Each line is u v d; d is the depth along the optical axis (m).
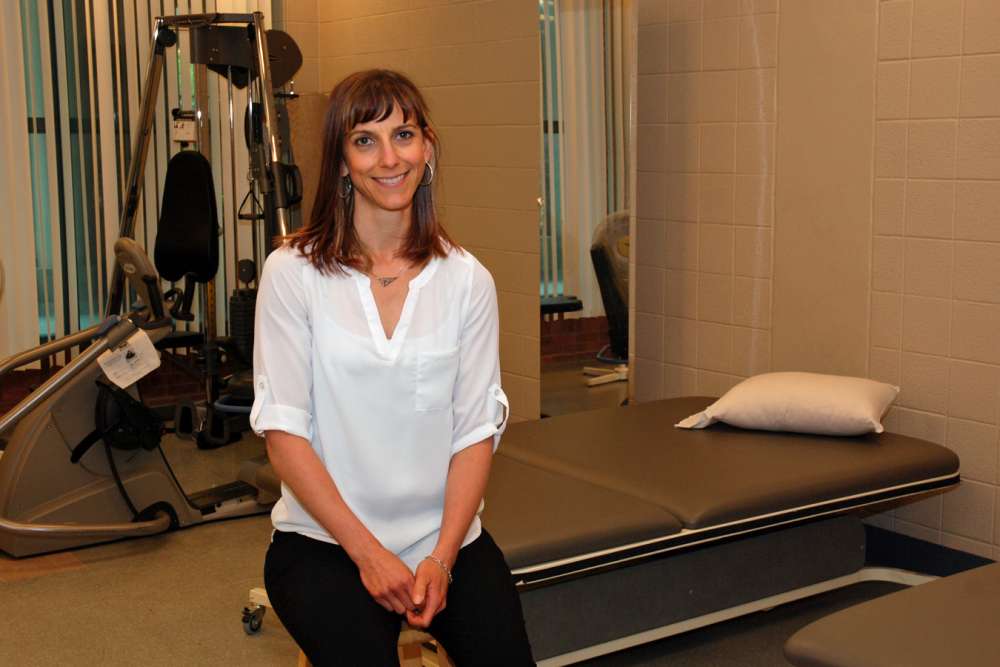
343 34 5.66
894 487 2.99
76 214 5.49
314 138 5.80
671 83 4.11
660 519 2.58
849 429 3.18
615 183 4.30
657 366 4.31
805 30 3.64
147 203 5.70
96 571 3.56
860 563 3.28
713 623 3.02
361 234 1.87
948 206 3.31
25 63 5.31
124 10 5.50
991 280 3.23
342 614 1.71
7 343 5.37
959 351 3.33
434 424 1.83
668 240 4.20
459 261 1.90
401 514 1.84
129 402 3.63
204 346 4.96
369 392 1.80
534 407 4.64
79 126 5.45
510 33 4.58
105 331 3.54
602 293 4.40
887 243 3.48
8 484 3.56
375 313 1.81
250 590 3.37
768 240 3.84
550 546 2.40
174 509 3.89
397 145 1.83
